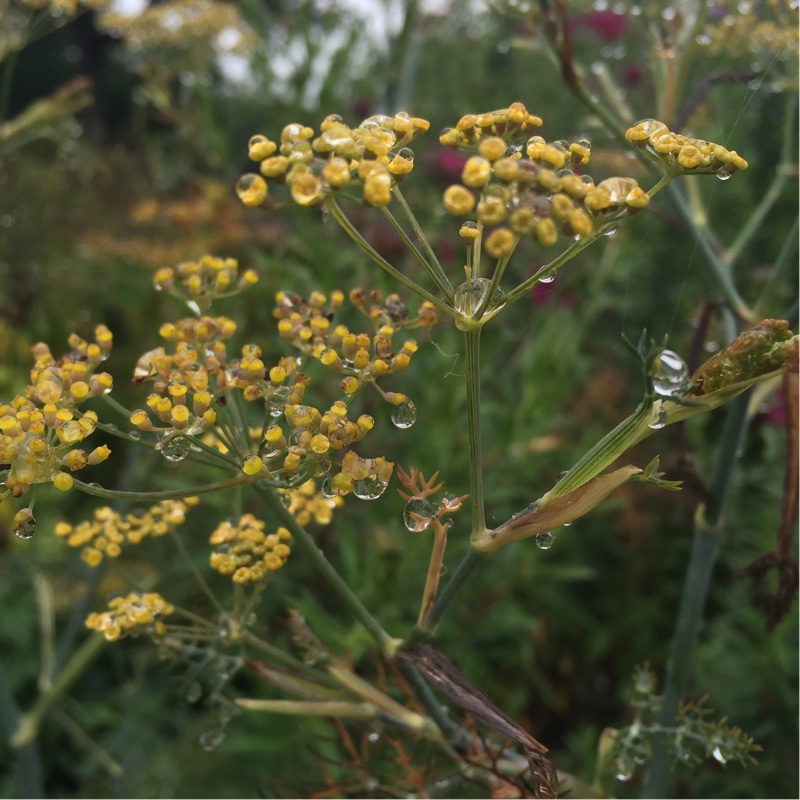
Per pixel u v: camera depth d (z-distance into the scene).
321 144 0.07
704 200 0.17
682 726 0.13
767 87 0.16
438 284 0.08
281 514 0.09
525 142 0.08
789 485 0.12
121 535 0.12
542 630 0.28
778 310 0.18
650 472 0.08
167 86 0.39
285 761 0.21
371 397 0.24
